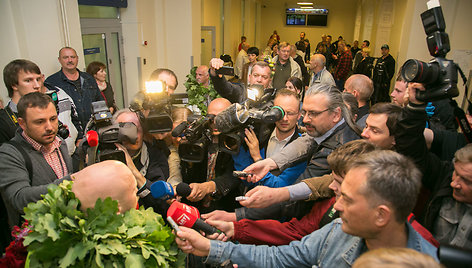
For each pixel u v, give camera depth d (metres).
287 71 5.92
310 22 17.80
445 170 1.59
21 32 3.29
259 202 1.37
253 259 1.23
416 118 1.43
